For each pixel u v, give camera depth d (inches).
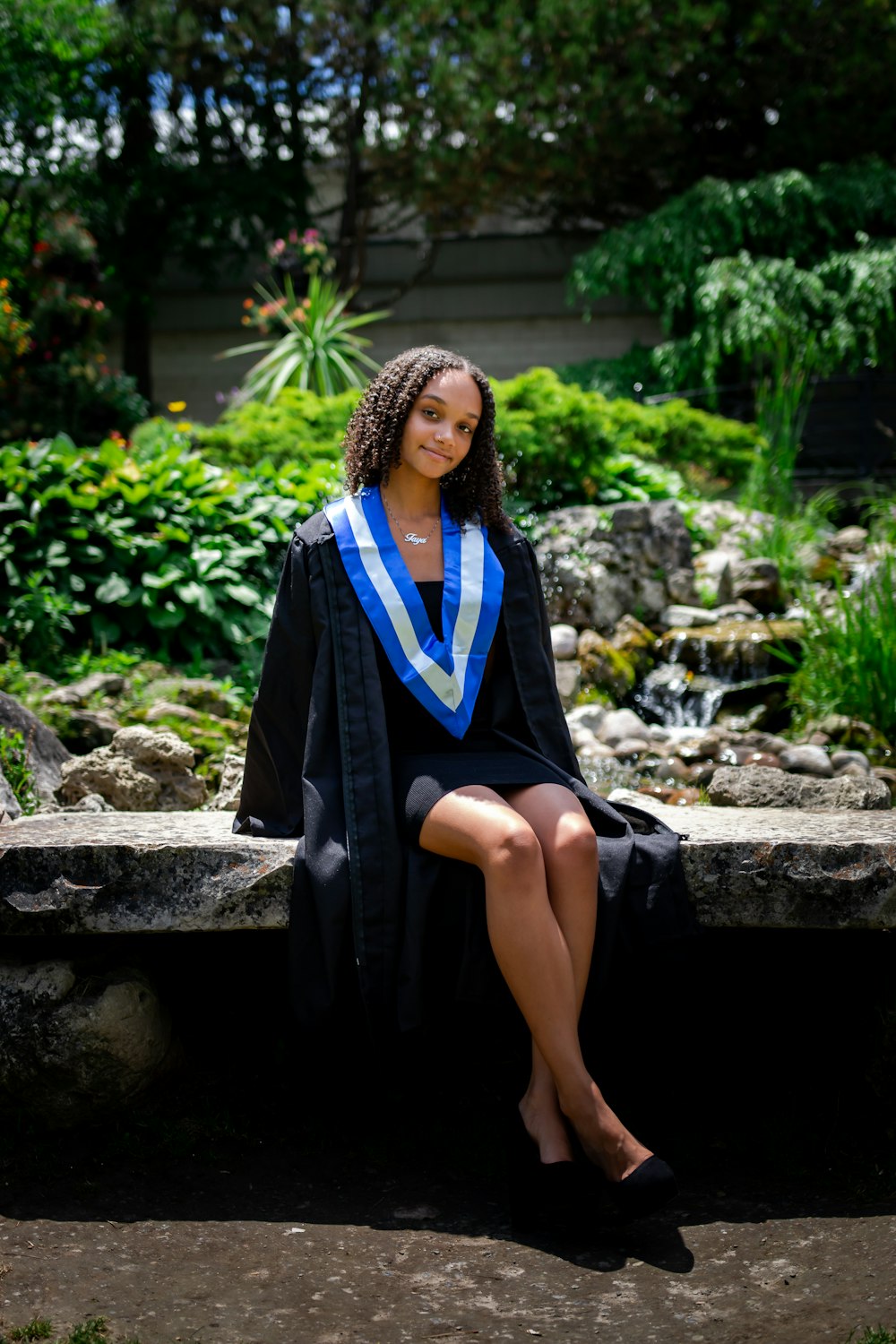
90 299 512.4
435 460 101.8
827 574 289.7
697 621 258.7
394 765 98.4
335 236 600.4
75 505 231.8
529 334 585.0
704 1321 72.1
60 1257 79.3
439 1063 109.9
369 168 567.8
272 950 116.9
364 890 92.7
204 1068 105.7
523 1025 93.2
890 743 216.2
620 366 508.7
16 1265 78.0
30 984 93.3
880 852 93.1
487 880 86.7
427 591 102.4
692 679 242.4
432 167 507.8
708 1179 92.4
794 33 505.0
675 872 93.4
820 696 227.9
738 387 462.3
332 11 505.4
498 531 106.7
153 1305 73.9
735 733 220.5
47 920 91.8
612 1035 111.8
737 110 535.5
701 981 117.0
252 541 245.0
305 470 268.8
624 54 491.5
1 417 440.8
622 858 93.0
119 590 227.5
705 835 98.1
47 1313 72.5
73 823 108.3
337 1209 87.8
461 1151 96.4
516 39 486.9
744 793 163.9
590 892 89.0
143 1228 83.8
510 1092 91.8
